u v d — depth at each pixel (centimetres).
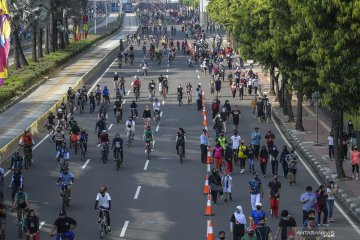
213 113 14750
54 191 9625
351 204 8806
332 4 8519
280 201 9062
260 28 15725
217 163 10488
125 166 11075
